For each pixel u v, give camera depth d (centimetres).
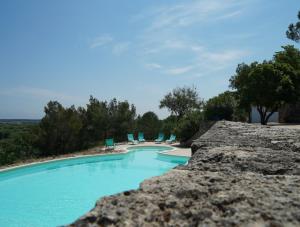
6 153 2488
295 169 280
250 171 279
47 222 976
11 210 1112
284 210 162
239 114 3262
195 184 206
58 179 1698
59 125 2831
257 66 2972
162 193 191
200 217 159
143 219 158
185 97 5269
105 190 1461
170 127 3600
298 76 3002
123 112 3603
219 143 479
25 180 1653
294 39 3350
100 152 2488
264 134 595
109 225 153
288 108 3572
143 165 2178
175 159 2308
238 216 157
